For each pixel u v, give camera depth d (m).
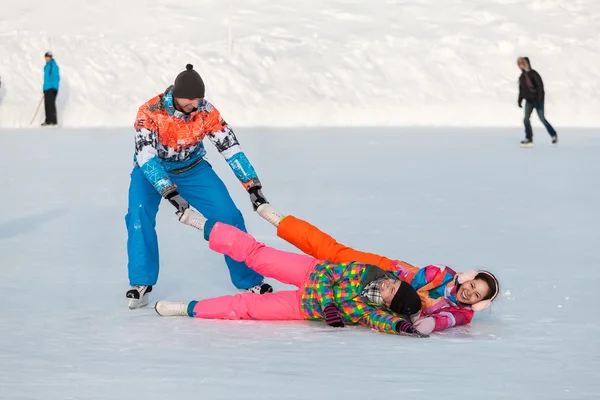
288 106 68.19
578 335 13.86
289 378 11.18
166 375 11.26
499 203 29.80
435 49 73.50
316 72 70.81
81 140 54.00
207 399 10.26
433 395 10.55
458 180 35.94
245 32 74.12
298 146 50.00
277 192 32.03
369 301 14.41
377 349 12.88
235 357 12.27
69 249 21.83
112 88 67.81
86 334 13.72
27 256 20.86
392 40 74.06
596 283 17.86
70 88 67.31
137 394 10.43
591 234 23.88
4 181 35.06
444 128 65.25
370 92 70.12
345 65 71.62
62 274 18.84
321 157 44.28
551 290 17.25
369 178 36.34
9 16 74.50
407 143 52.59
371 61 72.25
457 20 77.12
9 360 12.00
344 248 15.55
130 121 66.19
